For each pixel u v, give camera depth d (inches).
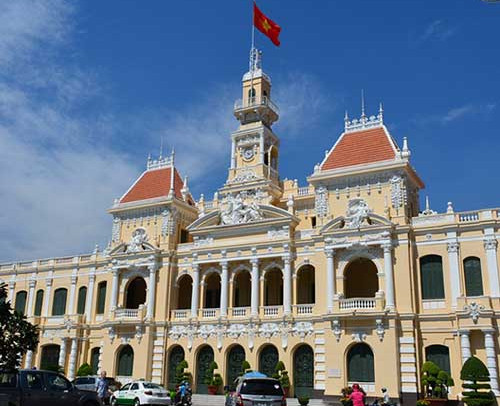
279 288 2783.0
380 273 2327.8
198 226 2844.5
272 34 3115.2
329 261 2420.0
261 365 2527.1
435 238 2317.9
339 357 2281.0
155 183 3129.9
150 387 1977.1
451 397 2126.0
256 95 3125.0
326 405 2199.8
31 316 3257.9
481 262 2218.3
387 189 2421.3
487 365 2058.3
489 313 2085.4
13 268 3494.1
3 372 1299.2
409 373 2171.5
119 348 2871.6
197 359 2687.0
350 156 2568.9
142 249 2952.8
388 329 2223.2
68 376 3006.9
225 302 2657.5
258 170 2906.0
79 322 3090.6
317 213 2534.5
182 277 2891.2
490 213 2261.3
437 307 2246.6
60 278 3309.5
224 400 2361.0
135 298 3095.5
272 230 2642.7
